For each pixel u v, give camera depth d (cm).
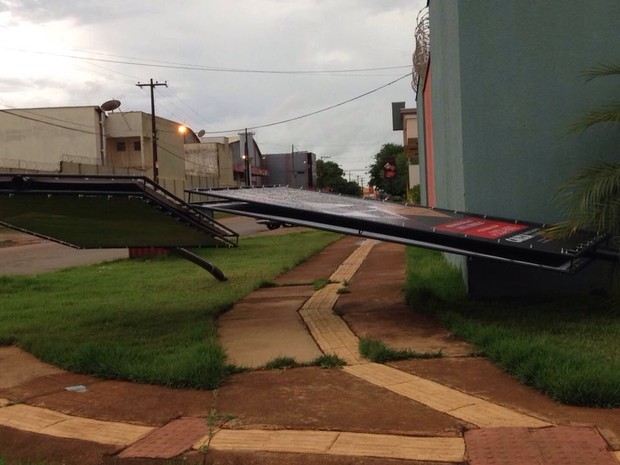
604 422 400
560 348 528
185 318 793
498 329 611
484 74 812
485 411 429
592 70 789
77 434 430
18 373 589
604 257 702
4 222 820
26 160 5303
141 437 420
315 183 12256
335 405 457
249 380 529
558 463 345
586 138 795
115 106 5447
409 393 475
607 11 790
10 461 395
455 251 675
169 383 519
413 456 365
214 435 412
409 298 837
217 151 8025
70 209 735
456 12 830
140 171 5125
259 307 891
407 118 3503
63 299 1035
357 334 676
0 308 947
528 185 809
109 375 559
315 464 365
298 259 1577
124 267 1562
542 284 803
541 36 802
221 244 984
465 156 821
